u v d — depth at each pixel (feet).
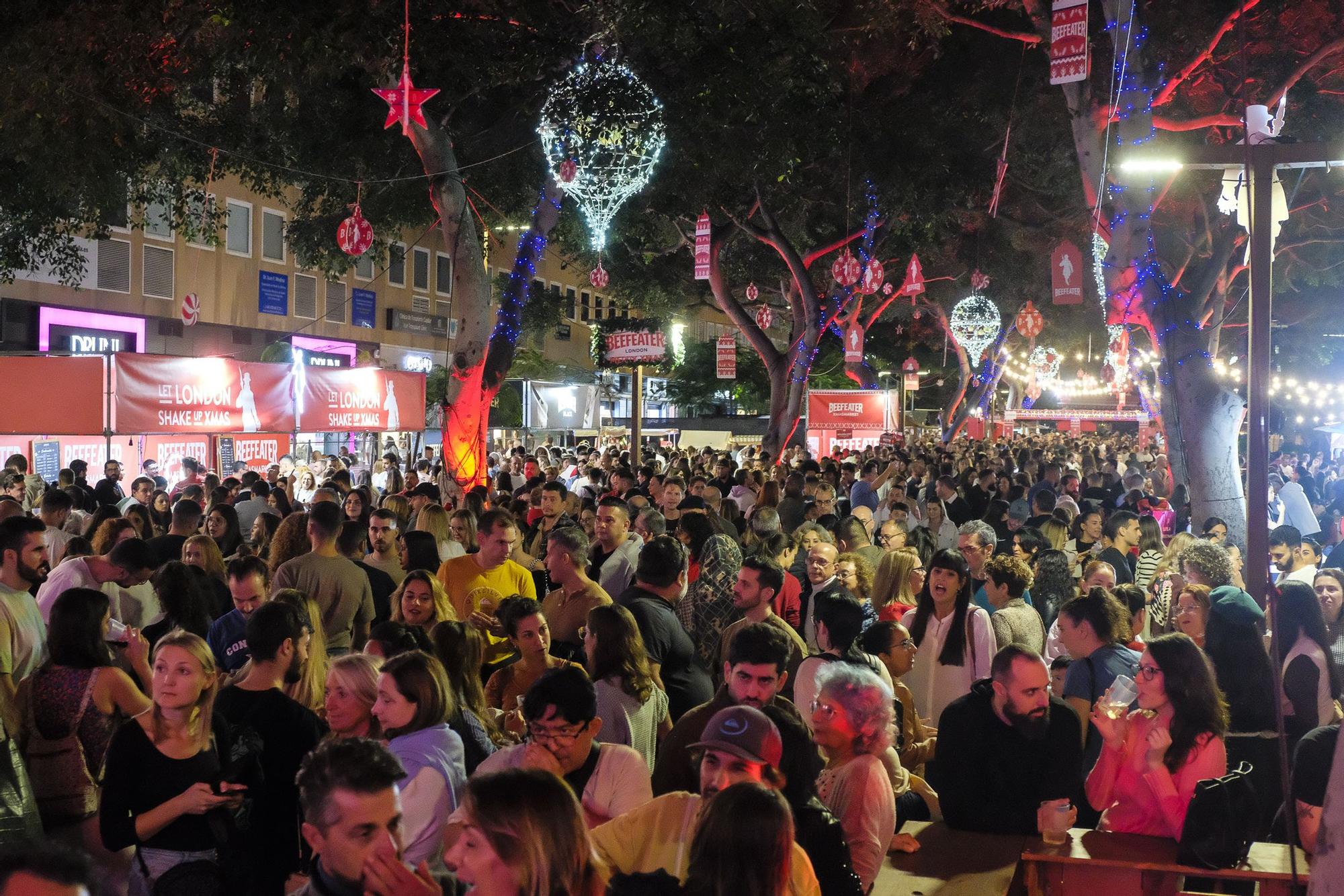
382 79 53.31
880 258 104.27
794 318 109.19
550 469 64.13
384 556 29.43
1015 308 134.21
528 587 25.90
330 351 136.98
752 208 90.94
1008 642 23.40
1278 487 51.75
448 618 21.94
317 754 10.58
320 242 78.02
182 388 44.06
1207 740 16.14
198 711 14.48
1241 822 15.24
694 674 21.02
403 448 96.53
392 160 65.92
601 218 57.72
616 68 53.01
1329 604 23.04
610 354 77.25
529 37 53.98
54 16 46.85
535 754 13.42
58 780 17.74
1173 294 49.26
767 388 181.68
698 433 156.35
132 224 69.56
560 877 9.26
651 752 17.37
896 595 25.00
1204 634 23.32
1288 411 123.54
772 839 9.18
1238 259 74.49
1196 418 48.29
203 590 22.94
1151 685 16.38
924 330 165.89
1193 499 48.29
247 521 40.40
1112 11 49.67
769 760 11.29
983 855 15.64
